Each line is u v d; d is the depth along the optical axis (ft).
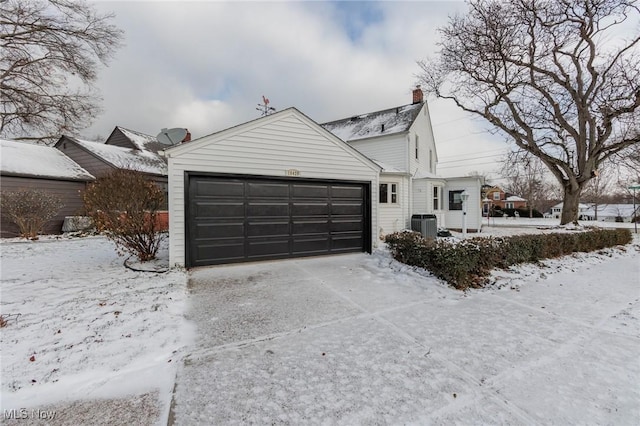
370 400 7.39
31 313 12.22
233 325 11.89
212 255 21.85
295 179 25.00
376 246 29.22
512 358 9.52
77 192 44.42
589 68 37.19
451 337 11.01
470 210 51.08
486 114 43.24
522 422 6.66
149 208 22.53
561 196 141.38
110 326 11.24
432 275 19.22
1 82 44.98
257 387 7.89
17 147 44.11
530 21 35.45
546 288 17.74
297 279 18.90
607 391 7.80
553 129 42.06
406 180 46.44
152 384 7.97
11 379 7.89
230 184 22.48
